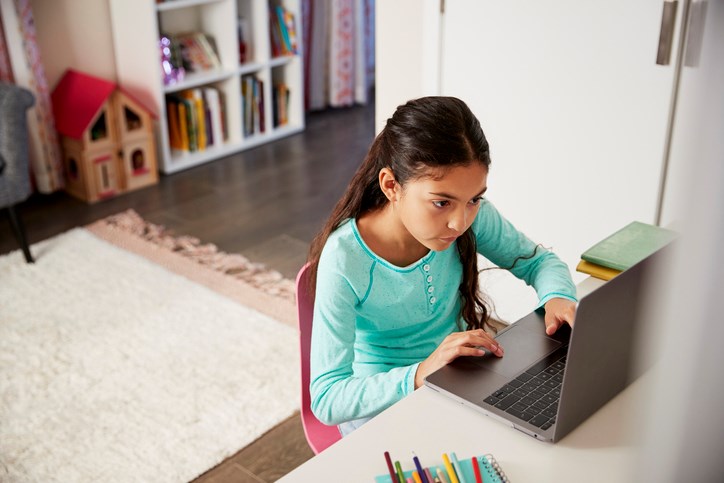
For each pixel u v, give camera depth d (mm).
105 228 3537
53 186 3889
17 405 2377
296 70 4691
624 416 1176
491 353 1334
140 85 4070
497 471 1073
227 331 2752
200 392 2438
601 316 1065
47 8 3846
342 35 5152
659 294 579
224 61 4379
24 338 2711
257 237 3465
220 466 2148
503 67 2535
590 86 2365
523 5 2416
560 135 2486
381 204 1371
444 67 2682
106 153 3814
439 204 1221
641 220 2412
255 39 4484
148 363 2578
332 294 1336
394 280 1386
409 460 1109
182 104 4199
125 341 2697
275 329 2764
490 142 2660
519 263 1604
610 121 2363
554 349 1351
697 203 501
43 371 2535
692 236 515
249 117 4535
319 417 1337
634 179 2379
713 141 476
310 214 3680
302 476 1082
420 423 1183
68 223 3594
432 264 1416
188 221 3619
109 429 2277
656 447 609
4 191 3049
